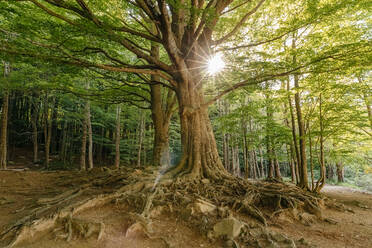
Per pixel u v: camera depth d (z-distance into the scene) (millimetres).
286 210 5805
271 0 9328
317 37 8016
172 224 4328
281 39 9859
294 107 12617
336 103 9070
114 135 29109
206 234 3879
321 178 9281
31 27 6203
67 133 26516
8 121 23141
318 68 7055
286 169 32031
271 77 7984
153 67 8703
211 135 8422
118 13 8156
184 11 8102
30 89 13938
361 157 14172
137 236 3719
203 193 6008
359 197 11398
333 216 6551
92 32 6117
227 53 9344
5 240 3354
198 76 8961
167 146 12070
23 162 22672
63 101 21297
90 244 3340
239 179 7523
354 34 7785
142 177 6828
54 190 7430
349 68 7074
